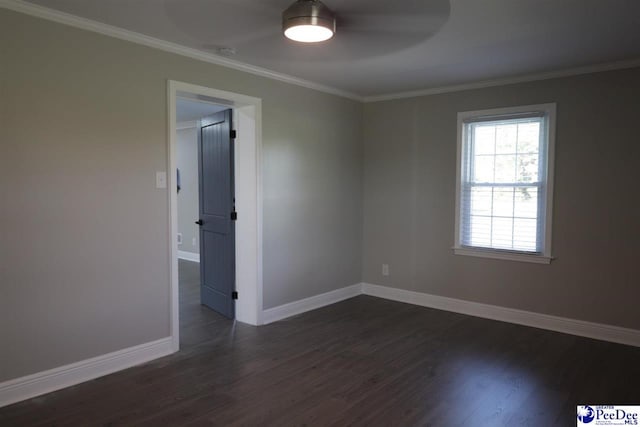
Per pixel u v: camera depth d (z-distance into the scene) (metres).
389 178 5.09
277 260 4.30
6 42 2.53
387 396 2.79
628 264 3.66
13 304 2.62
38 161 2.68
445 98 4.61
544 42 3.15
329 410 2.61
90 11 2.67
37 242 2.70
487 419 2.53
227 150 4.26
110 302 3.05
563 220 3.95
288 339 3.79
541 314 4.11
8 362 2.62
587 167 3.81
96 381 2.95
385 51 3.37
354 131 5.13
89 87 2.88
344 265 5.12
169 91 3.29
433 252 4.78
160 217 3.30
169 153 3.32
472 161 4.47
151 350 3.31
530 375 3.10
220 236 4.46
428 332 3.99
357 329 4.07
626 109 3.61
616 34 2.98
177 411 2.59
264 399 2.74
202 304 4.90
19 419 2.48
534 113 4.04
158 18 2.77
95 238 2.95
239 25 2.88
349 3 2.49
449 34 2.99
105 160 2.97
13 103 2.57
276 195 4.24
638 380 3.01
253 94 3.94
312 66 3.84
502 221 4.30
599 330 3.81
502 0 2.44
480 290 4.47
